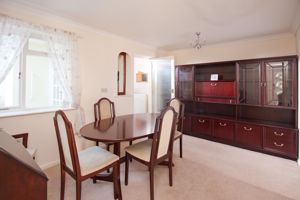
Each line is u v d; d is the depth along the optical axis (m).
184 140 3.99
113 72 3.79
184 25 3.10
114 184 1.90
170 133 2.10
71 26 3.01
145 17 2.78
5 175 0.70
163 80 4.96
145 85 5.75
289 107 3.09
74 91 2.94
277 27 3.11
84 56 3.22
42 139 2.62
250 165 2.76
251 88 3.63
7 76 2.46
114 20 2.92
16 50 2.30
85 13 2.66
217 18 2.76
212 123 3.96
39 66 2.78
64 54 2.82
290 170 2.61
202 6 2.38
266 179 2.35
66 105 2.92
